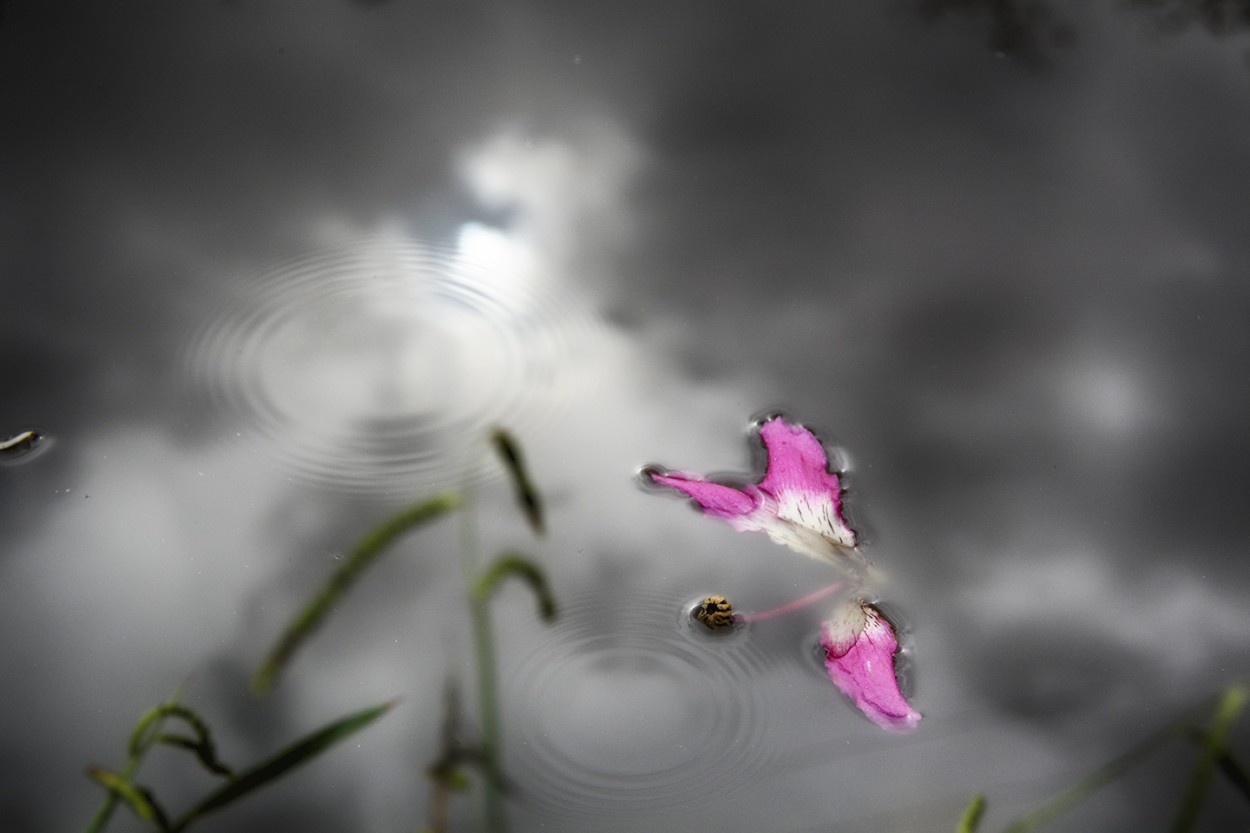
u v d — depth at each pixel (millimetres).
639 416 1097
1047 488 1067
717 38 1336
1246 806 956
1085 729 978
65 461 1066
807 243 1193
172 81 1281
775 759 964
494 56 1316
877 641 997
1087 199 1223
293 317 1144
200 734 902
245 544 1037
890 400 1104
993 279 1172
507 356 1128
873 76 1312
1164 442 1088
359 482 1065
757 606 1015
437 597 1017
